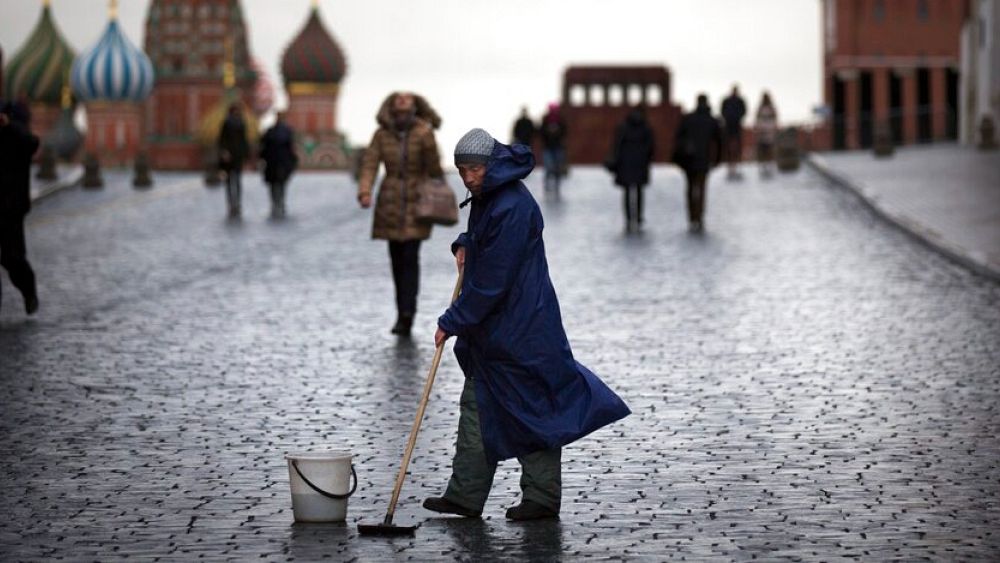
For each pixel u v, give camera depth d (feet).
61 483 45.62
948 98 389.80
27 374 65.62
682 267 105.91
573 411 40.40
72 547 38.47
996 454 48.39
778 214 144.46
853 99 388.57
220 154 155.74
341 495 40.86
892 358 68.18
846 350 70.64
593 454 48.96
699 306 86.48
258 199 181.16
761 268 104.68
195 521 41.06
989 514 40.96
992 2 257.34
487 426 40.65
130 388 62.18
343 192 192.34
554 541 38.86
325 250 121.29
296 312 86.48
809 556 36.99
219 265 111.65
